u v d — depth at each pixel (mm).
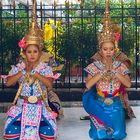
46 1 15633
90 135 5551
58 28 10305
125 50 10734
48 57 6352
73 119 6891
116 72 5332
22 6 12336
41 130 5055
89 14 10461
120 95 5852
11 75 5047
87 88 5441
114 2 12062
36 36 5012
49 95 6816
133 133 5859
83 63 10023
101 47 5348
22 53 5051
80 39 10234
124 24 10750
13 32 9914
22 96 5062
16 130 5020
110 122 5441
